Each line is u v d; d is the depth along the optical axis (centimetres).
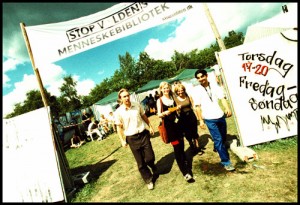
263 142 470
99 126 1298
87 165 693
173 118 393
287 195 299
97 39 504
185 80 2012
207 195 345
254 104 473
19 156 464
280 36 461
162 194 383
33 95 5866
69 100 6281
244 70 476
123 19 499
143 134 408
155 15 495
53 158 447
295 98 459
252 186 338
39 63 505
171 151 596
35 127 461
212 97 403
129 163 593
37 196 450
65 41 505
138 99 1880
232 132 625
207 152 513
